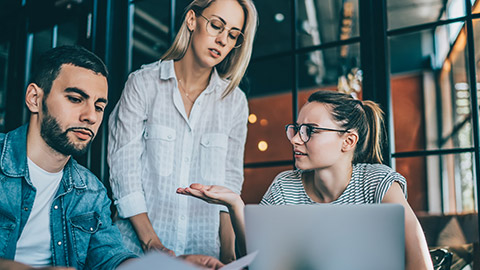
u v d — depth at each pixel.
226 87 2.23
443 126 6.23
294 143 1.62
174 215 2.05
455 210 5.92
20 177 1.44
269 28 6.19
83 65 1.53
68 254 1.49
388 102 2.09
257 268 1.11
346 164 1.59
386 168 1.54
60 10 2.73
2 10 2.93
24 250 1.45
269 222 1.10
